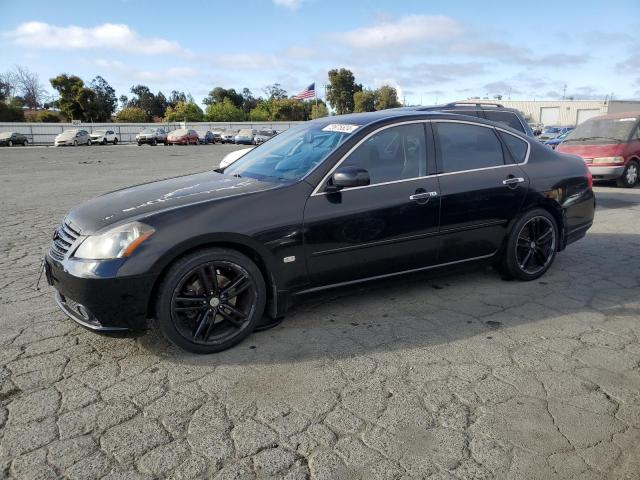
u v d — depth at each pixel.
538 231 4.77
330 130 4.23
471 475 2.27
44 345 3.58
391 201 3.87
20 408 2.82
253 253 3.49
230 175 4.29
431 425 2.63
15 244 6.62
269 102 93.69
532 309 4.14
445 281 4.84
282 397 2.90
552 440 2.50
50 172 17.75
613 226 7.27
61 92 66.88
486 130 4.56
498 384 3.01
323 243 3.65
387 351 3.44
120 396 2.93
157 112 105.81
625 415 2.71
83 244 3.22
